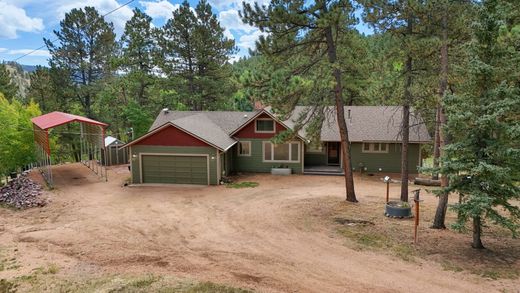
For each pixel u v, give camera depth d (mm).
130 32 35375
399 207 12891
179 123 20688
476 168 8422
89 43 37594
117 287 7461
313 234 11305
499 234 11078
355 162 24406
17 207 15641
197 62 35969
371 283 7895
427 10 12516
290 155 23828
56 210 15055
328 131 24375
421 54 13523
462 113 8867
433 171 9539
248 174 23719
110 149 27859
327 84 13305
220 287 7520
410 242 10406
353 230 11562
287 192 18156
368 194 17594
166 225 12727
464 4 11766
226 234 11617
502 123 8570
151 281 7812
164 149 20594
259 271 8586
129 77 35062
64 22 35844
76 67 37406
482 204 8336
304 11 14023
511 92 8461
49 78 37156
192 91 36875
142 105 37062
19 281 7961
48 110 37188
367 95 16125
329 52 14281
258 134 24000
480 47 9055
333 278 8164
